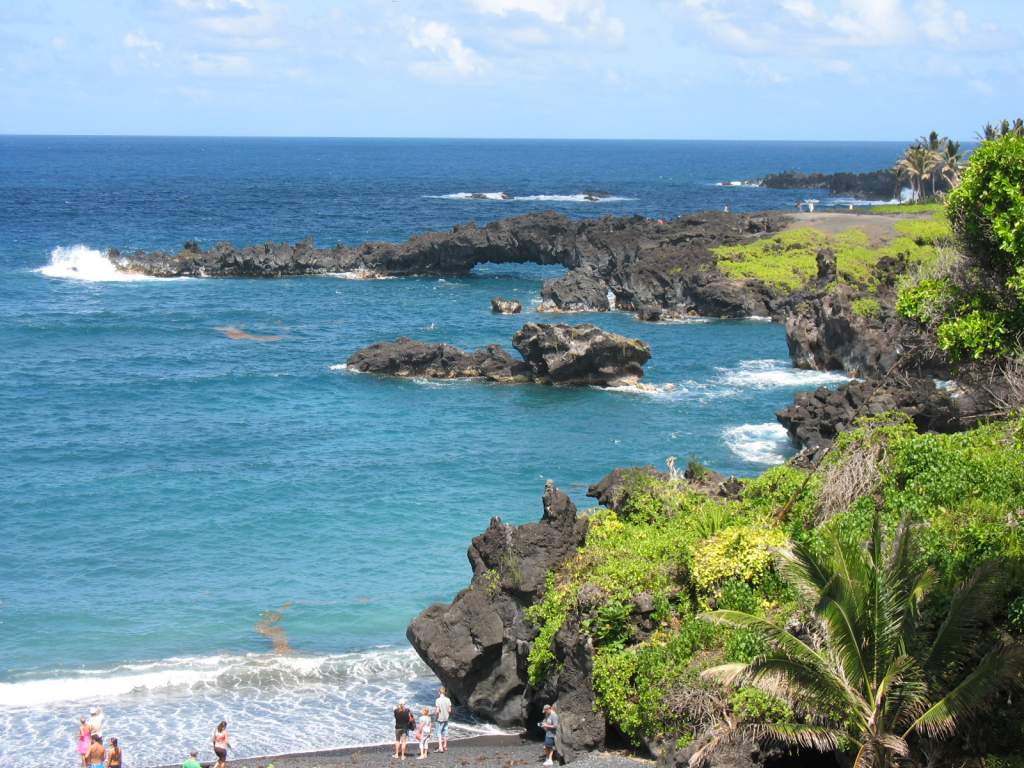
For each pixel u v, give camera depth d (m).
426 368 82.88
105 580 43.78
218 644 38.53
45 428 65.81
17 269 128.12
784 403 75.00
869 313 87.06
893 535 24.34
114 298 112.00
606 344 79.19
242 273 130.62
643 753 27.44
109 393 74.94
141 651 37.78
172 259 129.50
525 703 32.56
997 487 28.36
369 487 55.91
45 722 32.72
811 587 21.77
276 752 31.08
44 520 50.16
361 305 113.00
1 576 43.81
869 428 32.75
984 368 34.06
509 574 33.19
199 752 31.03
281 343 92.88
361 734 32.38
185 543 47.88
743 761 23.94
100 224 176.50
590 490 41.72
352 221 189.88
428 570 45.50
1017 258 27.78
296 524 50.47
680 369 86.06
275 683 35.81
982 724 21.88
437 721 31.41
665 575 29.62
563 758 28.16
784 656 21.27
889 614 20.83
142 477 56.84
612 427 68.44
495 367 82.31
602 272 126.94
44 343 89.88
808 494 31.84
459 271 137.62
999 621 23.41
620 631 28.72
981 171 29.12
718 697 25.45
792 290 108.56
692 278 111.31
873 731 20.67
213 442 63.78
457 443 64.50
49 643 38.16
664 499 36.31
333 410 72.19
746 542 29.11
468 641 32.91
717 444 64.50
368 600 42.53
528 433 66.88
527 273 142.00
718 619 22.27
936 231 121.38
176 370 82.19
